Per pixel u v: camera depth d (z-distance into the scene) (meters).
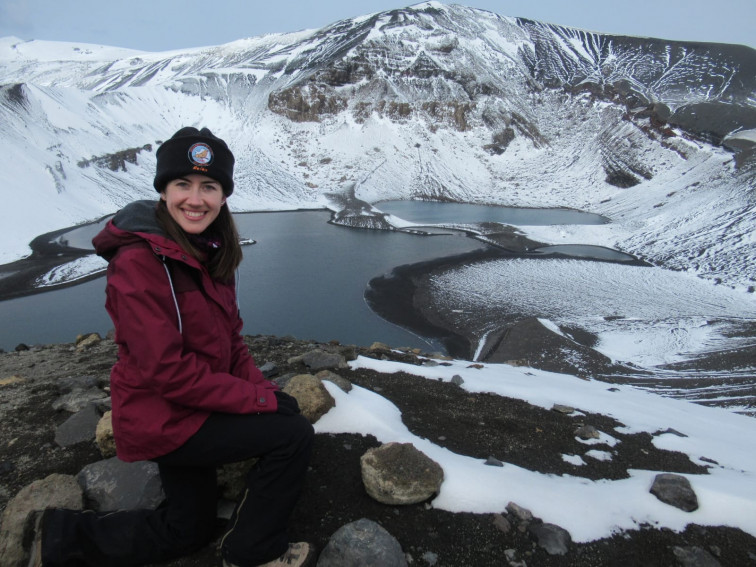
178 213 2.15
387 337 24.97
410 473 2.90
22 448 3.48
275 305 29.62
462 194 82.62
